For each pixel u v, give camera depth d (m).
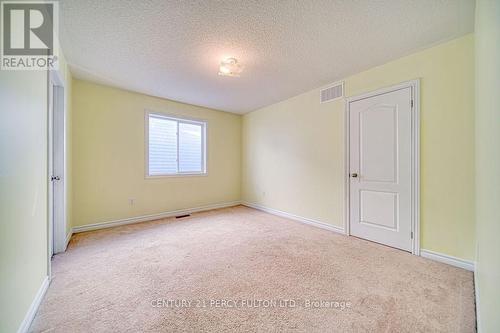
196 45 2.18
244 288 1.71
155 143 3.95
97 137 3.25
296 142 3.80
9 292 1.11
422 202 2.28
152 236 2.94
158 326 1.30
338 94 3.10
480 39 1.34
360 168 2.84
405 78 2.39
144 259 2.23
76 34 1.98
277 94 3.70
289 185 3.94
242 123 5.18
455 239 2.07
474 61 1.94
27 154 1.36
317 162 3.43
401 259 2.22
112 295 1.61
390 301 1.55
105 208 3.33
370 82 2.71
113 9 1.65
